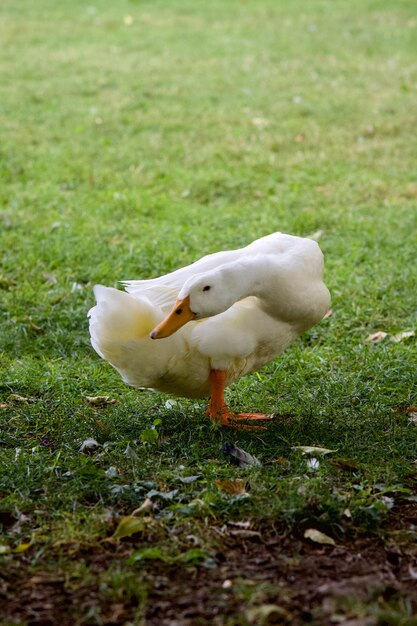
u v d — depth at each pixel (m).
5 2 21.69
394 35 18.02
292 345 6.57
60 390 5.73
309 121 12.78
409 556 3.86
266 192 10.20
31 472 4.48
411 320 6.88
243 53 16.83
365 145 11.73
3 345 6.41
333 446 4.91
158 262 8.09
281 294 4.91
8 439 4.98
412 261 8.14
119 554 3.82
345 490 4.39
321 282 5.24
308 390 5.72
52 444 4.98
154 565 3.72
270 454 4.86
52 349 6.45
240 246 8.51
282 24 19.23
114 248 8.44
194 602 3.47
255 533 3.97
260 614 3.32
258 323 4.98
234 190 10.29
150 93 14.24
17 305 7.08
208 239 8.68
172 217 9.40
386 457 4.77
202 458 4.78
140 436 5.05
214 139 12.09
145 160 11.27
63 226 9.05
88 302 7.16
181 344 4.87
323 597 3.47
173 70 15.66
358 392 5.66
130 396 5.69
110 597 3.48
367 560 3.82
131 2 21.83
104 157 11.34
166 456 4.79
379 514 4.13
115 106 13.55
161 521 4.02
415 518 4.19
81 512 4.13
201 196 10.15
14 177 10.66
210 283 4.71
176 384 5.12
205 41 17.81
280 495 4.27
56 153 11.46
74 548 3.84
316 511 4.14
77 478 4.41
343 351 6.41
